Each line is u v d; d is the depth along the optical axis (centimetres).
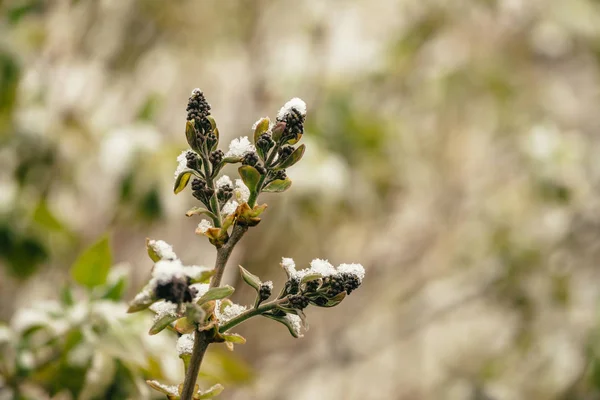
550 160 233
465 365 264
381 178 225
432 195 256
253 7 242
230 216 75
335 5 245
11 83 182
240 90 231
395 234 247
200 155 76
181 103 235
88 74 212
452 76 252
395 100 250
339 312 256
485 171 263
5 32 189
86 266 108
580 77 273
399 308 256
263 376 228
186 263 207
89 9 216
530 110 265
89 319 106
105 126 200
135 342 105
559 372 236
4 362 106
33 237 168
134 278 201
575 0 268
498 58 261
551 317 246
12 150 186
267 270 209
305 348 246
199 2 235
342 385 248
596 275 250
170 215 173
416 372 266
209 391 76
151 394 105
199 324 74
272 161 76
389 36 251
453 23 258
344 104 223
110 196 196
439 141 259
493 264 252
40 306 108
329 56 236
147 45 229
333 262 225
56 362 106
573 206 242
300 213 191
